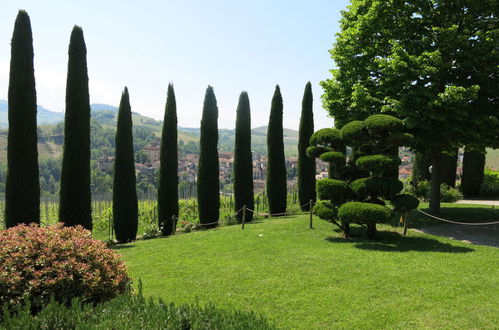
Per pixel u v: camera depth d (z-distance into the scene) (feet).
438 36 43.75
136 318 13.24
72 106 48.06
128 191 53.98
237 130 64.49
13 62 45.24
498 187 83.15
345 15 55.31
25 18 45.88
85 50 49.55
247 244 37.73
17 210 44.19
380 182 36.09
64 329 13.32
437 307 20.25
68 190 47.24
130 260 33.88
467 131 40.70
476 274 25.77
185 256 34.06
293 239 39.37
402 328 17.99
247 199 63.26
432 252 32.48
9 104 45.11
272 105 68.54
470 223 43.50
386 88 44.27
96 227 74.18
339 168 40.73
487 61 42.68
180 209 80.69
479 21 45.06
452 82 44.11
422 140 42.52
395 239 38.42
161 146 60.08
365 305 20.88
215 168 62.13
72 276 17.35
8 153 44.73
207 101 62.39
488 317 18.80
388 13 47.11
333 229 44.01
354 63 50.14
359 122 37.47
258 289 23.98
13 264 17.13
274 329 12.84
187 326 12.92
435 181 52.19
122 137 54.24
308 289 23.71
